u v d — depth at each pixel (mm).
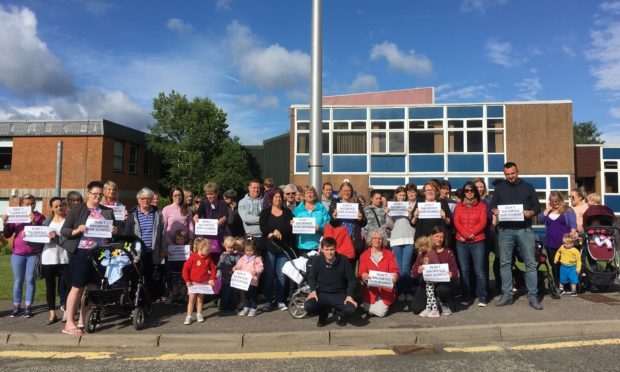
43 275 7008
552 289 7746
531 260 7059
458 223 7277
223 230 8023
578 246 8266
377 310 6543
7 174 24516
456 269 6707
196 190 29234
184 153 29156
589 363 4844
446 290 6523
